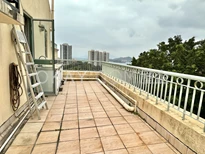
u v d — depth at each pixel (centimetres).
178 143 195
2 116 207
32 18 407
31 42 410
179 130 194
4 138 197
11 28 252
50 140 210
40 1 509
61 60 770
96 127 256
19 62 267
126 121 284
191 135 174
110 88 553
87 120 284
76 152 185
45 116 296
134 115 316
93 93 507
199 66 1216
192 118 198
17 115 260
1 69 211
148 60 1870
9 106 231
